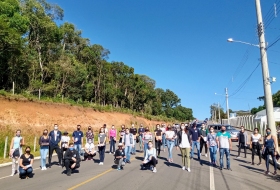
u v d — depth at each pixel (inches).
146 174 402.9
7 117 972.6
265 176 396.2
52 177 388.2
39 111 1181.1
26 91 1334.9
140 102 3420.3
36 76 1617.9
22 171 382.6
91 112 1654.8
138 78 3336.6
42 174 415.2
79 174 408.8
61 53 1939.0
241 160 567.5
